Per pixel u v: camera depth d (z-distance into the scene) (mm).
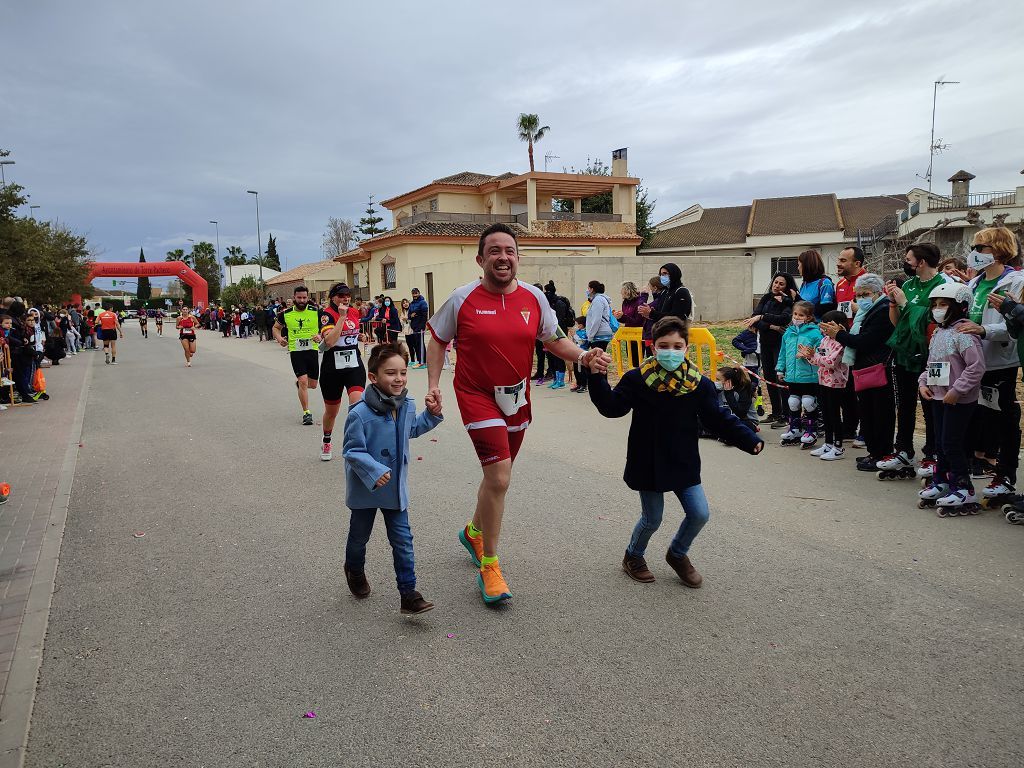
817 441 7355
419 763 2553
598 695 2947
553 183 35188
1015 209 27656
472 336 3709
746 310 25484
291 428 9031
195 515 5504
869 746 2584
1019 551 4332
